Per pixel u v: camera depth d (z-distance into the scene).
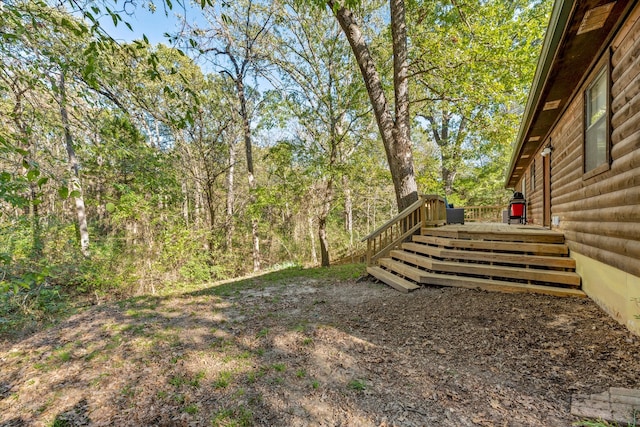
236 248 15.70
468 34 8.26
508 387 2.44
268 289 6.66
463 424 2.07
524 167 11.15
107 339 4.00
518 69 8.07
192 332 4.06
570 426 1.95
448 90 8.81
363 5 11.04
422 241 6.86
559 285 4.58
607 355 2.70
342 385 2.60
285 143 11.77
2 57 2.86
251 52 11.66
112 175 8.82
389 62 10.88
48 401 2.64
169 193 9.56
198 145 12.51
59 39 2.98
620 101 3.16
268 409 2.35
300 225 19.97
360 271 7.95
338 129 12.43
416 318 4.03
